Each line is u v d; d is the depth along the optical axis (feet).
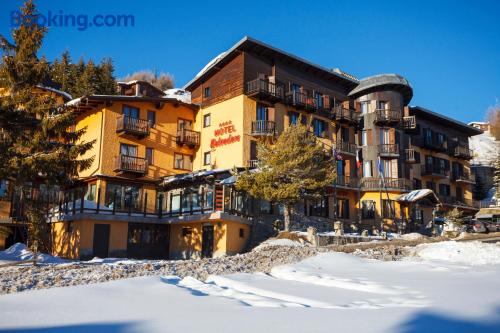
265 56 121.19
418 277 42.04
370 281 38.99
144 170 109.19
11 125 69.67
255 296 31.17
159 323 22.33
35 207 81.10
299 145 91.91
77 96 189.57
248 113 114.52
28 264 65.92
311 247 72.13
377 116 139.03
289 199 89.25
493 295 29.71
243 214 95.40
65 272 49.26
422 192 127.34
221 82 121.90
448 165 177.88
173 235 104.17
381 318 22.57
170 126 121.08
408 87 144.97
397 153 138.21
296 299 30.66
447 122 174.50
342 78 137.49
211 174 96.27
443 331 19.66
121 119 108.37
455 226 128.77
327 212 125.39
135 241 99.19
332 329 20.26
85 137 113.09
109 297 30.19
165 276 41.37
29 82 73.46
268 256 60.85
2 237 97.19
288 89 124.06
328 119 133.39
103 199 104.17
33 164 65.36
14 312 25.36
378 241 89.92
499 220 174.81
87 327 21.67
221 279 39.96
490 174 226.79
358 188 132.36
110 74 217.15
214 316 23.81
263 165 92.22
